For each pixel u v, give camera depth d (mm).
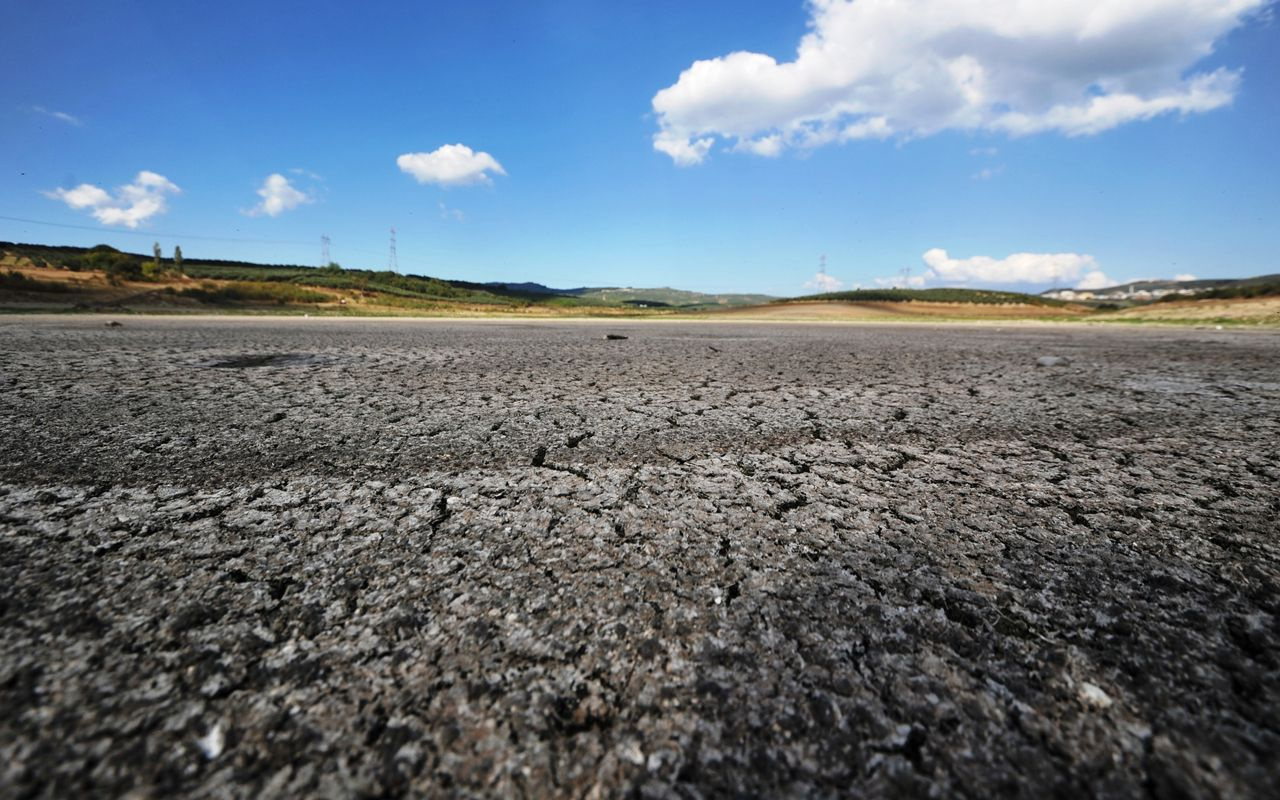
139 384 3951
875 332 15695
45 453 2186
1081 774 772
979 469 2178
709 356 6793
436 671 951
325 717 846
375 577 1258
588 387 4117
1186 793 745
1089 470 2170
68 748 772
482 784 743
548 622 1098
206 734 807
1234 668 980
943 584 1272
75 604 1113
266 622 1075
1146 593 1234
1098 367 5750
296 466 2080
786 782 755
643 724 848
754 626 1097
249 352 6523
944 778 766
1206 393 4043
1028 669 977
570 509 1697
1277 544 1492
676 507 1732
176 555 1339
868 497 1848
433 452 2309
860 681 944
